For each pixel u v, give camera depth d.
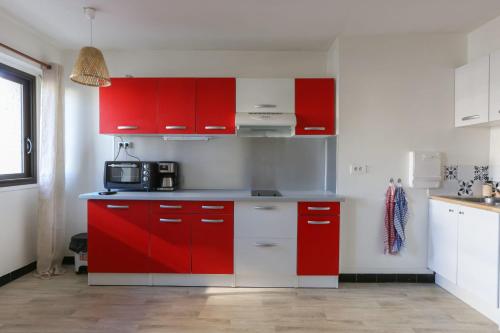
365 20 2.84
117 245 3.04
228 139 3.66
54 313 2.50
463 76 3.03
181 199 3.00
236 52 3.62
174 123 3.29
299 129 3.26
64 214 3.46
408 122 3.18
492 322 2.41
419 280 3.20
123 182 3.35
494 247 2.34
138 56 3.62
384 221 3.18
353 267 3.20
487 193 2.96
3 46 2.74
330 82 3.26
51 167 3.28
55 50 3.51
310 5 2.55
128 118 3.30
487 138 3.16
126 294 2.87
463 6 2.57
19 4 2.57
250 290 2.98
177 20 2.85
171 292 2.92
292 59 3.63
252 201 3.01
